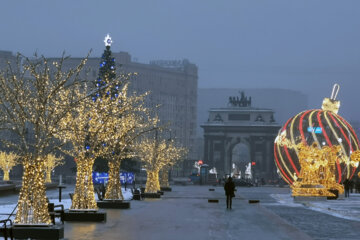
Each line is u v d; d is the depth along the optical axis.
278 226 28.53
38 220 21.86
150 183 60.22
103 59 70.94
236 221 31.27
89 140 30.44
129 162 104.50
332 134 74.31
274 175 199.12
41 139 22.56
